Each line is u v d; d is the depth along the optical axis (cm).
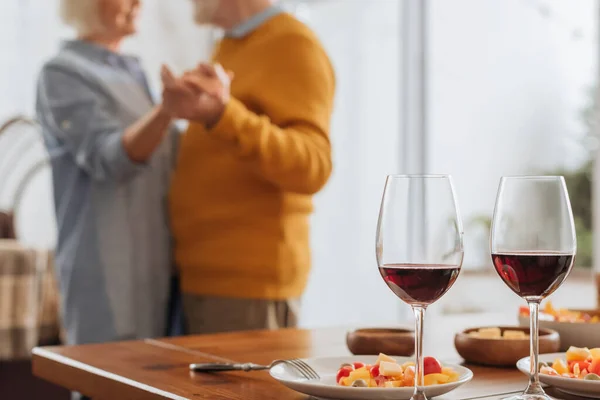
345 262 405
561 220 90
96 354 133
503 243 92
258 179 199
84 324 210
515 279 91
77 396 195
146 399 104
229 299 200
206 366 116
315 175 190
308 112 195
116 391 111
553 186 91
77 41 221
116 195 209
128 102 217
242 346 141
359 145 405
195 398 97
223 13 208
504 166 348
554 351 123
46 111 214
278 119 196
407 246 84
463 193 362
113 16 219
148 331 211
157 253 213
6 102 504
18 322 282
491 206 351
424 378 94
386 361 104
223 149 201
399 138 388
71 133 207
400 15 388
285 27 202
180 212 210
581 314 143
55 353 134
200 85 180
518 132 342
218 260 200
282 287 201
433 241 83
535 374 92
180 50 524
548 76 331
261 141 182
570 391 97
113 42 226
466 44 361
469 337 123
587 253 318
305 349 138
